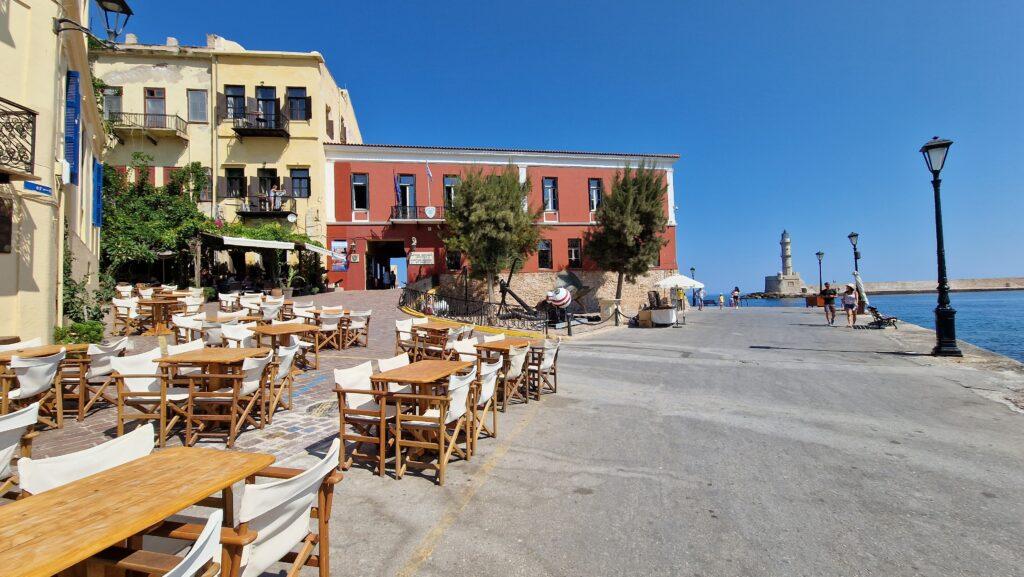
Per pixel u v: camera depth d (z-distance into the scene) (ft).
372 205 93.76
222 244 74.54
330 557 10.23
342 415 15.10
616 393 26.20
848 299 63.57
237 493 12.85
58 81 31.86
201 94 87.25
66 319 36.52
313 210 88.63
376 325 51.90
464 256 95.25
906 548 10.69
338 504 12.81
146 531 7.34
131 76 85.35
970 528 11.56
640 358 38.32
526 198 91.91
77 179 36.65
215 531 6.07
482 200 79.41
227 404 18.04
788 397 25.04
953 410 22.07
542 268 102.27
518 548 10.67
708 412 22.21
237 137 87.51
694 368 33.73
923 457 16.26
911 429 19.39
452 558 10.25
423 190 96.37
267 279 82.38
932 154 36.40
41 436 17.44
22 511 6.35
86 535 5.77
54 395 19.22
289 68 88.79
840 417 21.21
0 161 25.67
